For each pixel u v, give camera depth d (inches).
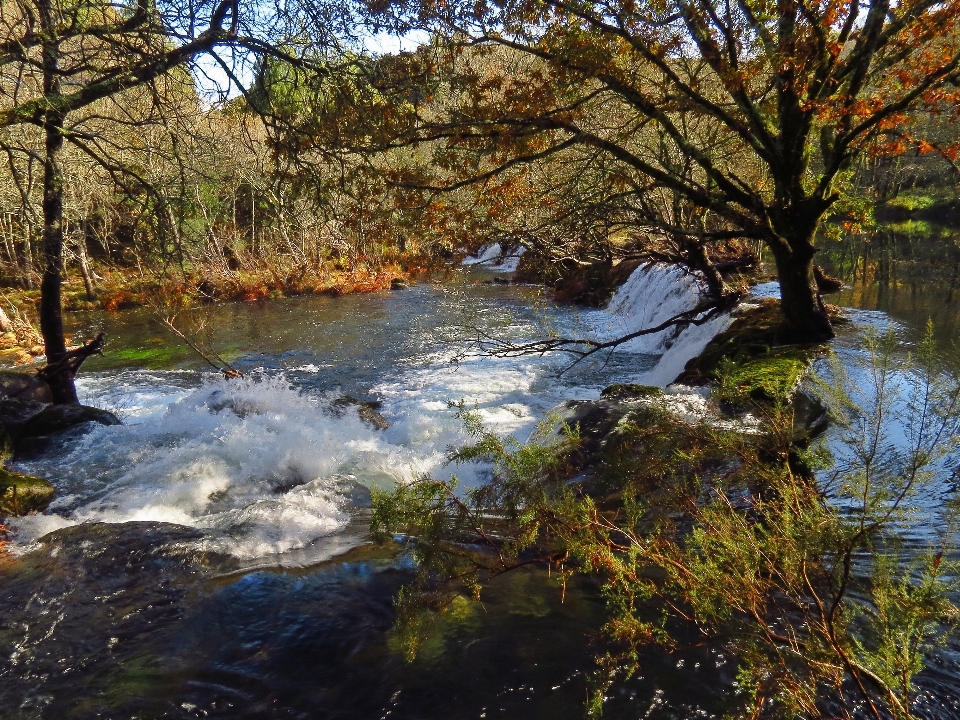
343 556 181.0
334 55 276.8
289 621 150.1
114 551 187.8
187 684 130.8
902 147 320.8
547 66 319.3
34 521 219.6
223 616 153.7
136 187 296.8
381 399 398.6
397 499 106.1
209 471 263.3
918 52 301.4
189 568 178.1
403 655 134.0
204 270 840.9
